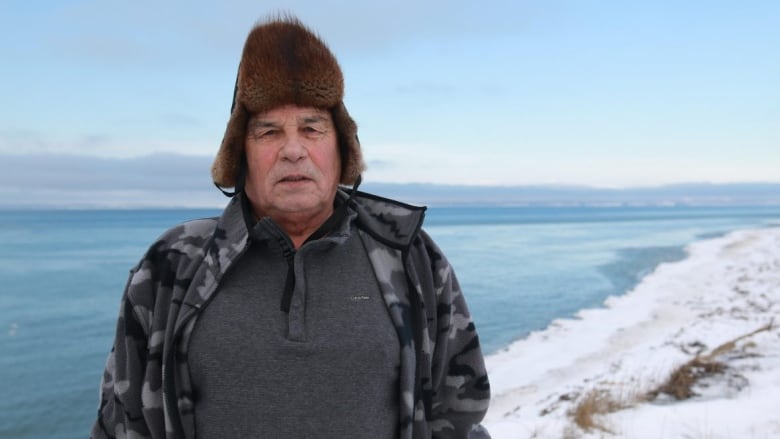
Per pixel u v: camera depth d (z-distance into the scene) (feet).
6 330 95.35
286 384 5.84
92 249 303.07
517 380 47.93
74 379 67.41
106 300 126.41
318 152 6.20
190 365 5.97
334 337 5.97
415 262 6.81
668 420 23.84
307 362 5.87
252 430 5.81
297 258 6.12
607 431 22.98
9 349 81.76
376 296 6.33
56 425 53.26
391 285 6.43
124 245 335.67
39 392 62.54
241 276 6.18
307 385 5.86
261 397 5.82
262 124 6.15
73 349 82.02
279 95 6.02
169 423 5.87
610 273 136.05
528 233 372.99
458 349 7.10
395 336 6.27
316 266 6.28
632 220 608.60
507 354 59.16
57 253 273.33
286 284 6.08
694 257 161.17
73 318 106.01
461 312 7.14
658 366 39.75
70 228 628.28
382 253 6.59
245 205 6.50
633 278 122.72
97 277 170.40
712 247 194.29
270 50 6.05
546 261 174.19
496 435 23.41
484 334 71.87
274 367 5.85
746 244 191.72
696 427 22.88
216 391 5.88
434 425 7.11
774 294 72.49
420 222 6.64
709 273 113.80
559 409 29.30
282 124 6.12
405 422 6.22
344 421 5.89
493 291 111.45
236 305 6.02
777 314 55.98
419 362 6.57
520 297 102.83
